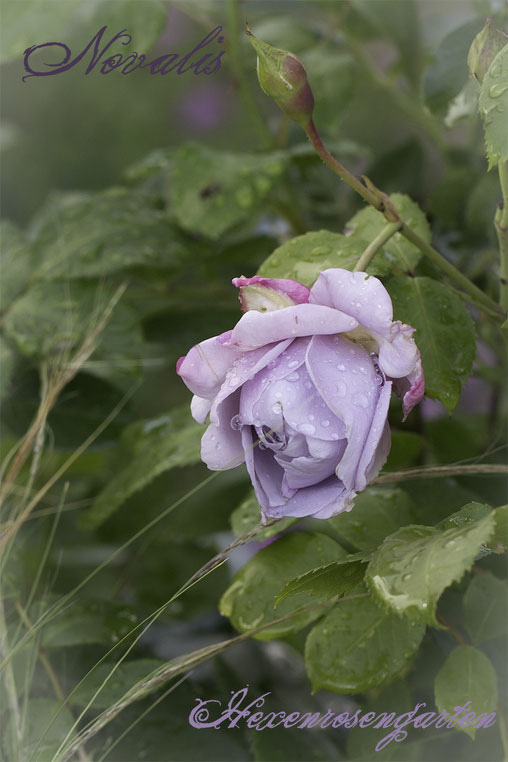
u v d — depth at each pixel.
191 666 0.75
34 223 1.10
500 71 0.71
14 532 0.82
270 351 0.70
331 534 0.82
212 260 0.97
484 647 0.76
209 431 0.72
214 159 0.89
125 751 0.78
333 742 0.82
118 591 0.94
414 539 0.69
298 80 0.72
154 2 0.88
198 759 0.78
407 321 0.76
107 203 0.92
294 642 0.79
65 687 0.81
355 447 0.68
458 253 0.96
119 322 0.89
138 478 0.84
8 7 0.84
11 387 0.92
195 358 0.71
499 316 0.77
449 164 1.04
